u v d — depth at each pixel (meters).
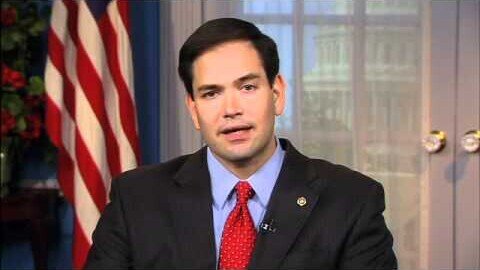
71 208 3.95
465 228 3.69
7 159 3.66
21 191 3.80
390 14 3.66
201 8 3.71
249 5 3.70
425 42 3.65
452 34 3.62
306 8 3.70
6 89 3.60
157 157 3.79
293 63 3.71
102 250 1.91
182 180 1.94
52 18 3.60
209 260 1.78
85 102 3.44
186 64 1.73
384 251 1.83
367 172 3.73
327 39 3.70
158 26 3.76
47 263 3.91
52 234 3.88
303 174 1.90
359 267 1.77
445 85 3.65
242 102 1.71
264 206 1.85
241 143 1.74
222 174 1.89
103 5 3.53
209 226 1.83
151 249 1.84
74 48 3.68
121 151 3.46
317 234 1.80
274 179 1.88
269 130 1.76
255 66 1.70
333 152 3.75
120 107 3.47
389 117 3.71
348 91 3.71
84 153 3.44
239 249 1.79
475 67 3.61
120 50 3.49
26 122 3.68
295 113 3.74
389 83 3.69
